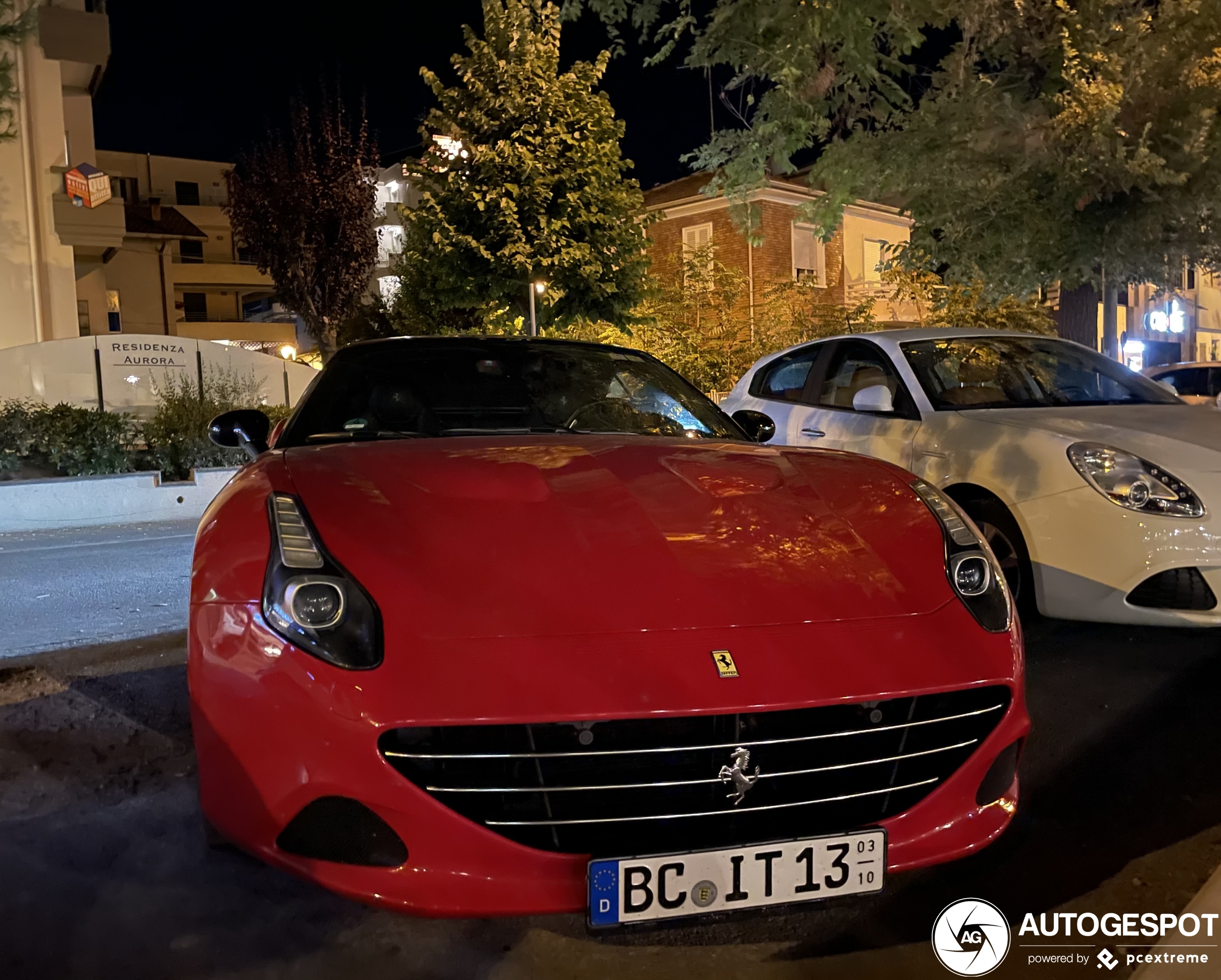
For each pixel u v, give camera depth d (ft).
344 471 7.86
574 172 44.16
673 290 61.31
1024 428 13.21
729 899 5.79
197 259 129.18
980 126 25.34
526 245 43.06
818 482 8.42
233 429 10.27
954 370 15.96
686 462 8.67
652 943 6.69
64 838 8.11
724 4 20.21
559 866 5.74
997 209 26.12
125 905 7.09
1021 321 62.18
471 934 6.79
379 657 5.84
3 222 42.93
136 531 25.05
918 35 22.54
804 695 5.82
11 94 35.06
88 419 29.04
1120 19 24.76
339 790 5.70
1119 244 25.17
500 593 6.23
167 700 11.55
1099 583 11.80
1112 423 13.25
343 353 11.34
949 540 7.51
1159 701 11.17
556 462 8.38
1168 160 24.09
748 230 25.41
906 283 63.67
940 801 6.37
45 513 25.58
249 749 5.97
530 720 5.55
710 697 5.70
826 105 24.07
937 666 6.27
